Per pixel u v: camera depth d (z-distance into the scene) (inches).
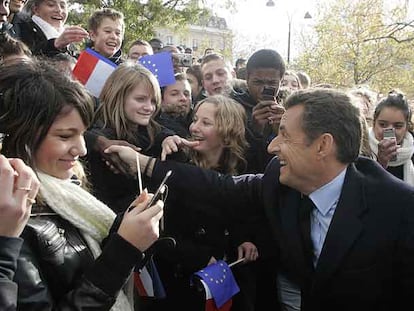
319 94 66.8
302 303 70.4
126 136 99.3
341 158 65.9
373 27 743.7
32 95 52.7
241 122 102.5
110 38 164.7
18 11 146.2
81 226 56.6
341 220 64.7
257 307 101.7
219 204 83.0
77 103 54.6
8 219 42.6
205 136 100.5
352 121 65.7
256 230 94.7
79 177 67.4
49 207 55.7
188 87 143.6
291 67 900.0
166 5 579.2
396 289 67.0
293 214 70.2
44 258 51.1
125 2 520.7
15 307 42.7
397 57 779.4
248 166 107.7
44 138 53.9
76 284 52.3
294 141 65.9
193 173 82.6
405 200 65.2
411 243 63.3
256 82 126.2
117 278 50.6
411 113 133.3
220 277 91.0
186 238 93.7
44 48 146.6
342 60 804.0
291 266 70.4
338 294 65.9
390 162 123.9
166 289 95.6
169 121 126.9
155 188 82.9
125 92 99.2
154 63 136.3
